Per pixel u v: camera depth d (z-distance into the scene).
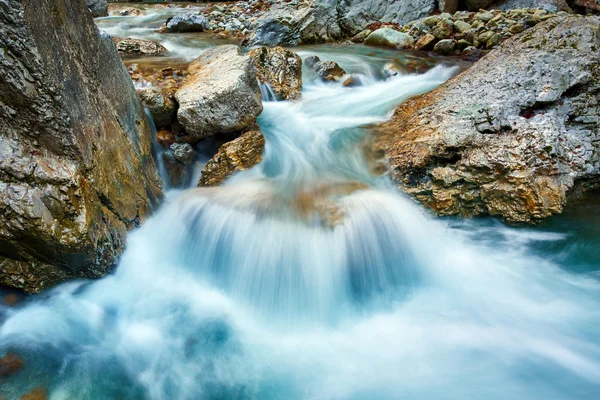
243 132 6.37
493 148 5.51
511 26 10.95
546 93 5.86
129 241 4.83
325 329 4.60
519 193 5.18
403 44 11.70
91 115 4.22
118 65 5.22
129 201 4.83
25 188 3.65
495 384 3.89
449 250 5.31
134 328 4.48
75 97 3.93
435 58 10.59
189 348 4.31
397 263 5.08
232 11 16.77
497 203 5.35
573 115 5.92
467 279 5.01
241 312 4.79
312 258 4.78
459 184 5.56
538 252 5.20
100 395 3.79
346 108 7.82
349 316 4.74
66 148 3.80
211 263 5.14
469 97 6.34
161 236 5.38
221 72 6.58
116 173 4.60
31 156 3.69
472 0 13.80
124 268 4.75
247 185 5.86
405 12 13.61
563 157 5.39
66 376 3.91
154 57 9.41
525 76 6.16
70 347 4.18
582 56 6.11
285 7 13.87
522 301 4.71
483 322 4.53
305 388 3.93
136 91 6.02
